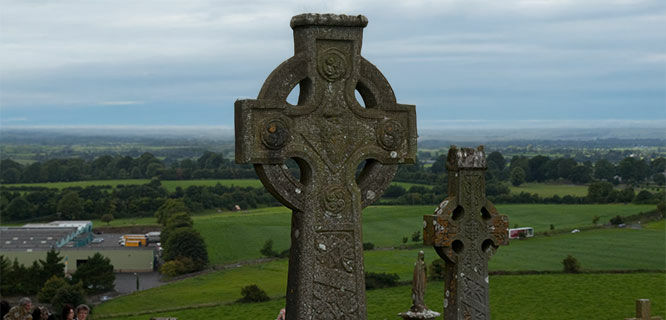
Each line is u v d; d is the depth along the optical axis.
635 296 82.25
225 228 164.25
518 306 79.81
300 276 11.00
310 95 10.82
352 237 11.23
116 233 188.00
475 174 13.77
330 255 11.12
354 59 11.01
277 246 148.38
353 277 11.24
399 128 11.43
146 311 91.19
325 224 11.07
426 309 14.23
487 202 13.88
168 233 155.75
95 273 119.44
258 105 10.47
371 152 11.28
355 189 11.21
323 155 10.97
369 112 11.21
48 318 14.31
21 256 143.62
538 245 122.56
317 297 11.05
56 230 165.62
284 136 10.62
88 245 164.38
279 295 91.19
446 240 13.61
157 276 139.00
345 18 10.84
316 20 10.67
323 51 10.84
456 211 13.95
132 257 147.62
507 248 119.06
